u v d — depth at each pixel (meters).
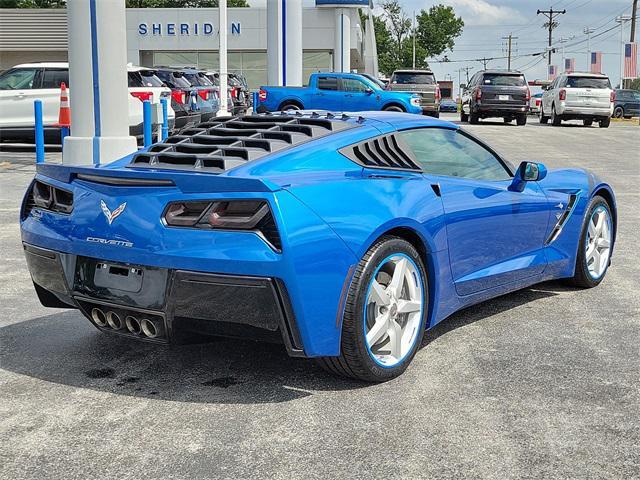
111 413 3.44
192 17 41.91
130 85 16.69
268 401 3.57
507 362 4.12
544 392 3.68
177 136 4.38
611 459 2.97
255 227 3.32
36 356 4.22
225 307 3.36
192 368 4.02
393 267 3.83
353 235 3.54
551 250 5.35
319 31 41.47
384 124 4.27
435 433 3.21
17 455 3.03
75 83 10.89
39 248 3.96
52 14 33.88
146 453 3.04
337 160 3.83
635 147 19.77
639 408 3.49
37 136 10.20
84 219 3.72
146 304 3.51
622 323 4.89
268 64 26.61
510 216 4.81
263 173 3.58
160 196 3.50
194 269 3.35
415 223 3.93
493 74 30.44
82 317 5.02
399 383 3.80
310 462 2.95
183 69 20.66
